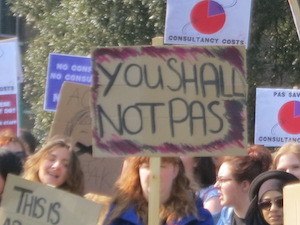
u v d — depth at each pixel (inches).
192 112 370.9
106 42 1577.3
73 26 1616.6
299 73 1530.5
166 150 368.5
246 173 446.3
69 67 697.0
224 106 370.9
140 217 393.1
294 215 322.7
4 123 632.4
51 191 356.5
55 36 1695.4
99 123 369.4
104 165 518.0
